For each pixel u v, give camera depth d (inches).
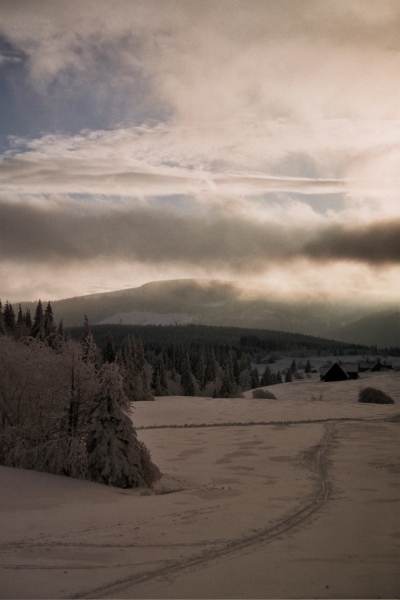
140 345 4013.3
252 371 6156.5
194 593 325.7
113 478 814.5
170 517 546.3
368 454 1090.1
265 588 329.7
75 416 900.0
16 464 847.7
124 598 320.5
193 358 5944.9
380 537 445.7
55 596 327.3
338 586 329.4
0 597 325.4
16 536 476.1
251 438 1457.9
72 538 464.4
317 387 3897.6
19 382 915.4
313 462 1027.3
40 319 3565.5
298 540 441.7
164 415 2192.4
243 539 448.1
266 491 719.7
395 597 309.7
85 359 937.5
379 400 2773.1
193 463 1098.7
